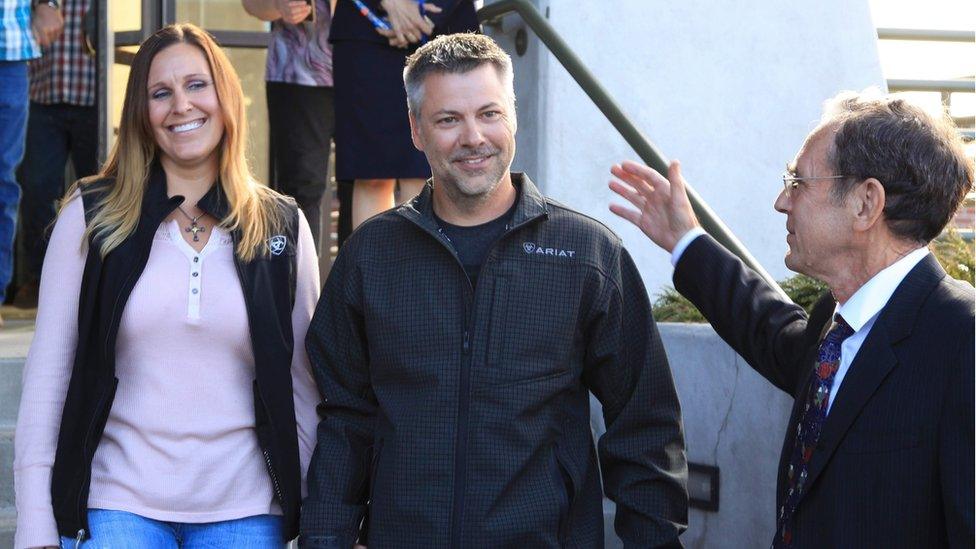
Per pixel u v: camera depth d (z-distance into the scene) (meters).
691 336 3.16
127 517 2.30
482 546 2.25
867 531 1.89
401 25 3.73
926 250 2.01
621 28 4.83
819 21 5.06
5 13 3.98
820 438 1.96
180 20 6.76
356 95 3.82
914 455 1.85
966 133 4.41
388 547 2.31
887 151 1.95
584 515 2.41
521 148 4.93
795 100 5.04
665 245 2.48
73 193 2.44
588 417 2.46
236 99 2.46
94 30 4.94
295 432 2.43
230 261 2.41
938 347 1.86
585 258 2.36
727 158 4.97
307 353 2.49
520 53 4.92
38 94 5.25
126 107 2.42
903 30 5.52
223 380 2.38
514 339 2.30
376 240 2.42
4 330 4.43
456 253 2.33
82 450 2.29
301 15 4.48
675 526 2.43
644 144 3.62
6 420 3.57
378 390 2.38
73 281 2.36
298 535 2.46
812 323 2.21
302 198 4.71
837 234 2.01
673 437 2.46
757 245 5.01
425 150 2.36
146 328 2.33
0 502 3.37
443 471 2.27
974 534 1.77
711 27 4.94
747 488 2.96
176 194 2.45
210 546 2.37
